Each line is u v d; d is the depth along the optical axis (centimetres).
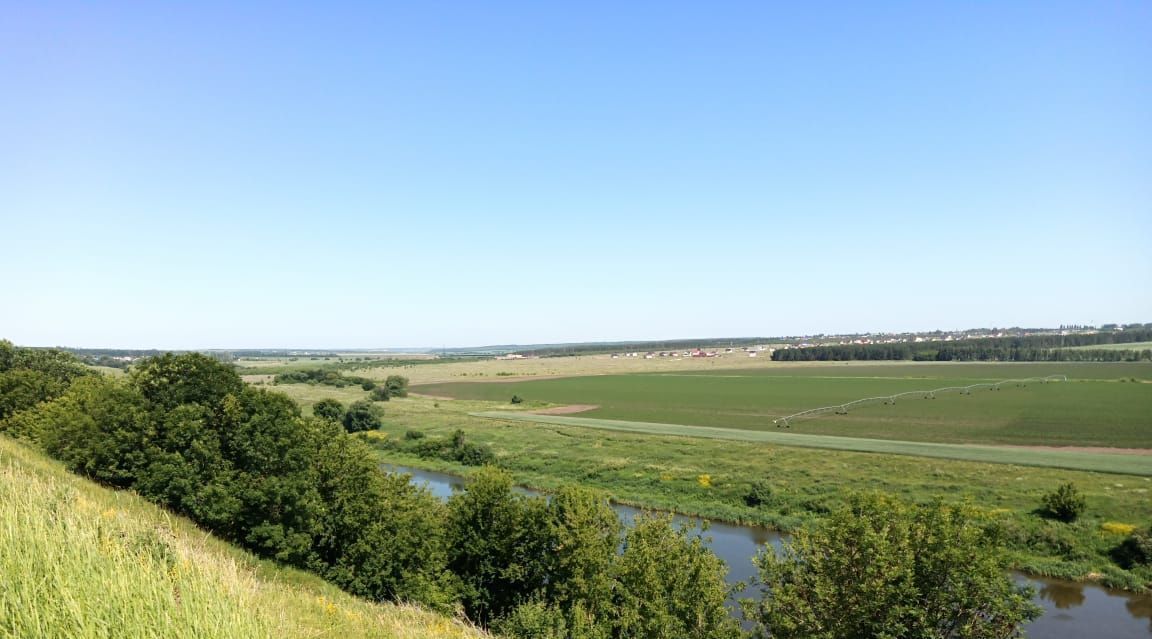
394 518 3434
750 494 5547
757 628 2742
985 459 6325
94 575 802
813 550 2728
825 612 2516
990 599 2338
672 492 5950
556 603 3136
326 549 3372
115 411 3234
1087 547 4062
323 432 3706
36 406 4666
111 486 3112
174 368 3406
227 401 3250
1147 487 5019
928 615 2380
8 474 1454
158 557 1019
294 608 1419
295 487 3114
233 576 1038
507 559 3466
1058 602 3528
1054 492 4728
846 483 5694
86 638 709
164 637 741
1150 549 3772
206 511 2900
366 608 2083
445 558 3466
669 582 2869
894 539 2523
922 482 5594
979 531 2530
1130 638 3122
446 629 1792
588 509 3303
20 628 711
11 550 831
